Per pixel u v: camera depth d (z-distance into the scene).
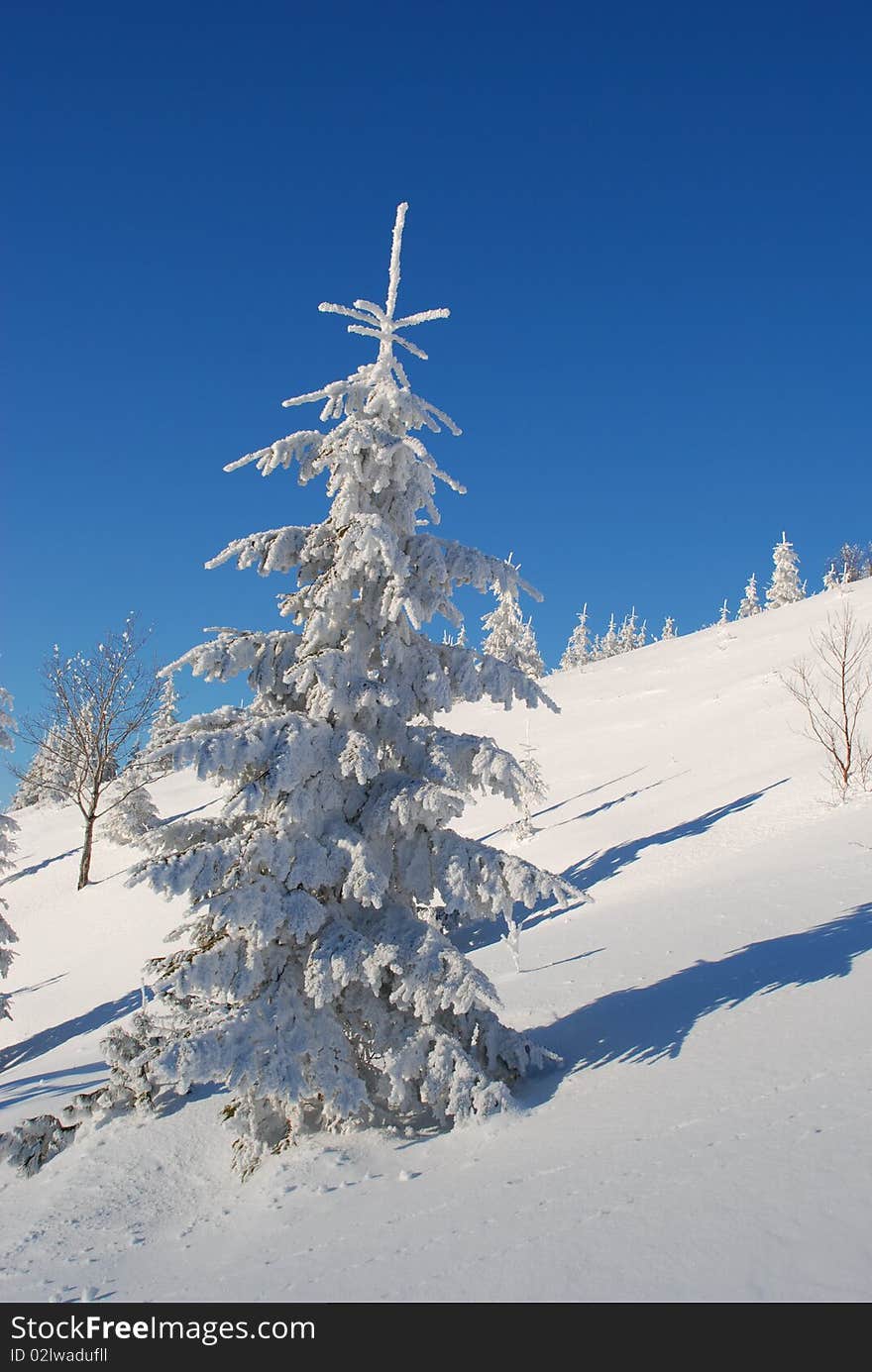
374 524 7.25
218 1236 5.75
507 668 7.83
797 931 9.48
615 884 20.64
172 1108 8.82
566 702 53.41
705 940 10.50
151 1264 5.50
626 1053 6.99
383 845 7.51
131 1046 9.07
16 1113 10.84
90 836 34.50
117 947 27.91
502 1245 4.22
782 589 82.88
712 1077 5.77
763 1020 6.64
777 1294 3.17
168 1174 7.29
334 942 6.81
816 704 32.66
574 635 104.31
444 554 7.93
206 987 6.60
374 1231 4.97
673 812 26.28
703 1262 3.52
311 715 7.43
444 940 6.96
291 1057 6.49
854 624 45.66
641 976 9.60
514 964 13.49
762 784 25.34
